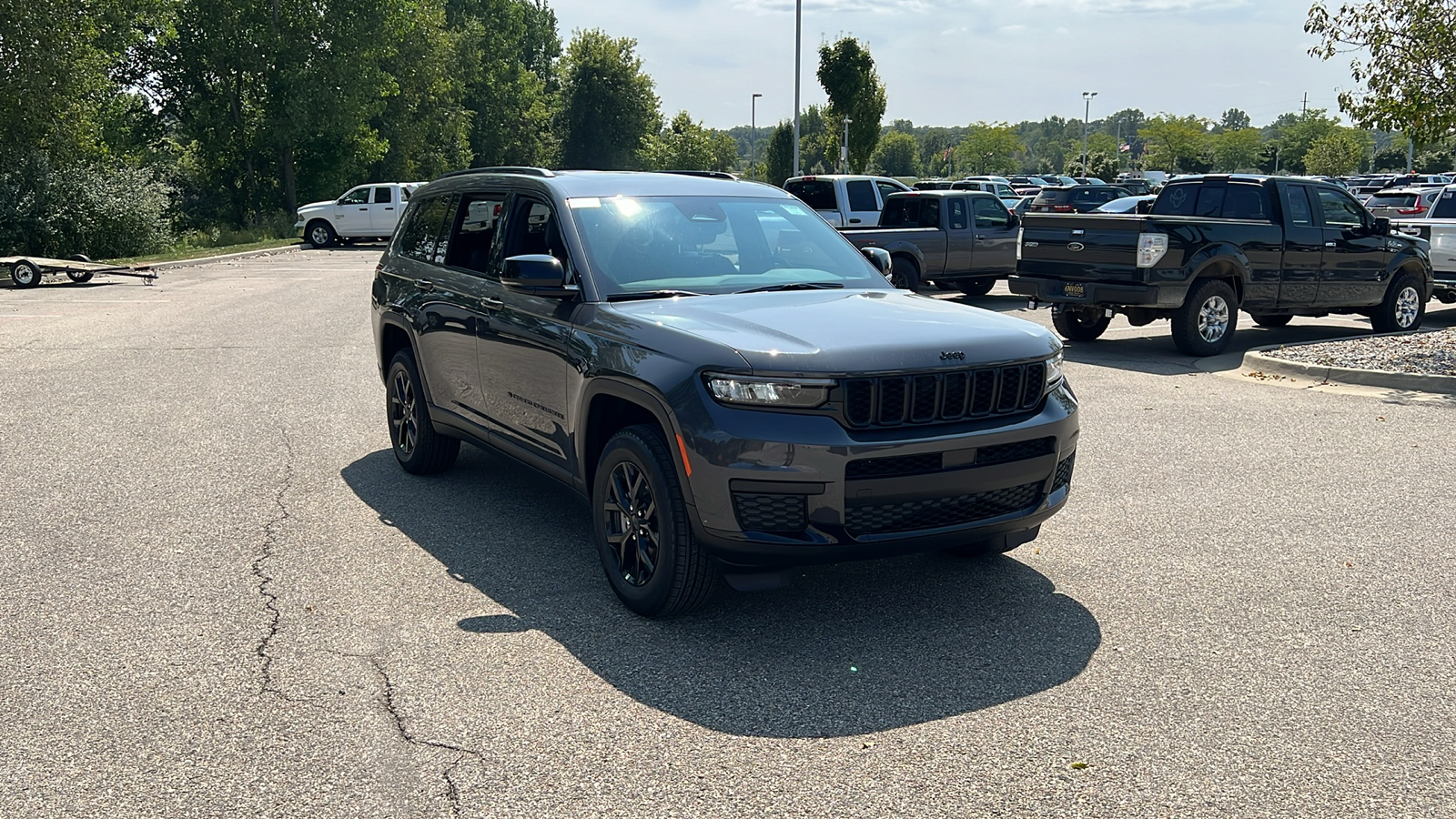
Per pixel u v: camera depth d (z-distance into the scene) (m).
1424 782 3.40
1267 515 6.24
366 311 17.20
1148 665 4.27
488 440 6.18
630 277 5.38
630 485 4.83
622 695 4.05
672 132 90.88
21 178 29.08
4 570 5.43
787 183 21.95
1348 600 4.94
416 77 53.19
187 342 13.60
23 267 22.08
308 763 3.57
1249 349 13.02
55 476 7.22
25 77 29.17
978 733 3.74
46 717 3.89
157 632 4.65
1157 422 8.74
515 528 6.11
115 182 30.97
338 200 38.94
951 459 4.40
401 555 5.64
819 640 4.55
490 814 3.26
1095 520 6.18
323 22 43.28
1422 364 10.65
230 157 45.44
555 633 4.63
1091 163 99.06
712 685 4.13
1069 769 3.49
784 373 4.27
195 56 42.53
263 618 4.81
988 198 18.64
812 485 4.23
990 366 4.50
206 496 6.75
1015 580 5.23
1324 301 13.38
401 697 4.04
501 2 72.19
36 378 11.05
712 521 4.36
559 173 6.01
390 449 8.02
